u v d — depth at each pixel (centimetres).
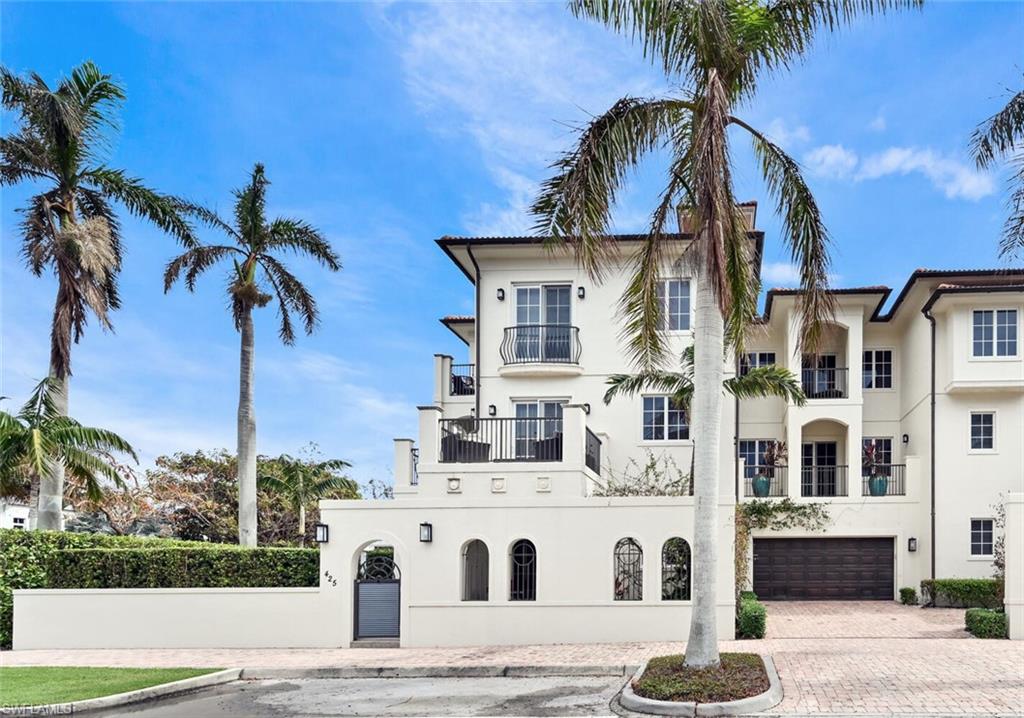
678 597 1664
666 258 1994
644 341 1348
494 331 2369
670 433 2298
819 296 1320
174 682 1312
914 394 2575
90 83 2247
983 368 2302
